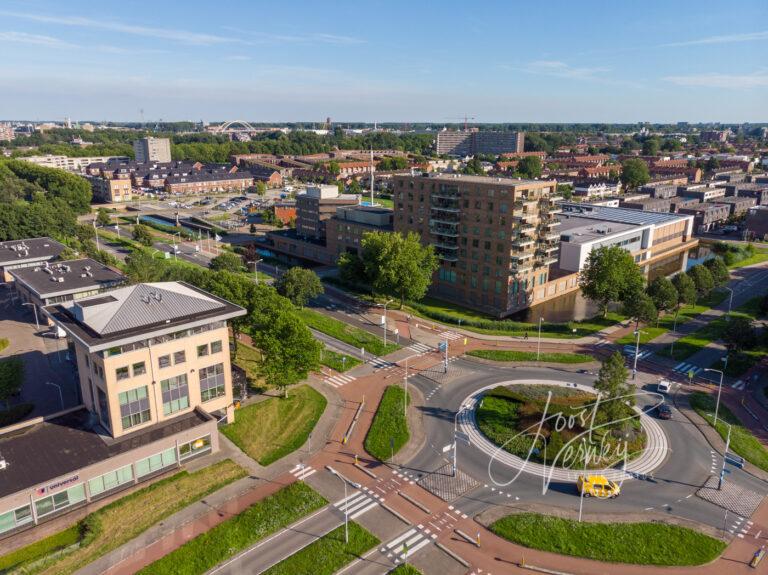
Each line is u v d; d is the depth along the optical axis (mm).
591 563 49969
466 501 58156
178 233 196750
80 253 151125
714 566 49562
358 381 85000
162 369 64250
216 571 48688
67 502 55531
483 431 70500
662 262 169000
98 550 50844
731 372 88250
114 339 59312
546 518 55250
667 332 105875
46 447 59500
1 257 123375
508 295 115875
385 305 118812
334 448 67438
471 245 120375
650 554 50750
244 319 84312
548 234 120375
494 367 90125
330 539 52531
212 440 65625
